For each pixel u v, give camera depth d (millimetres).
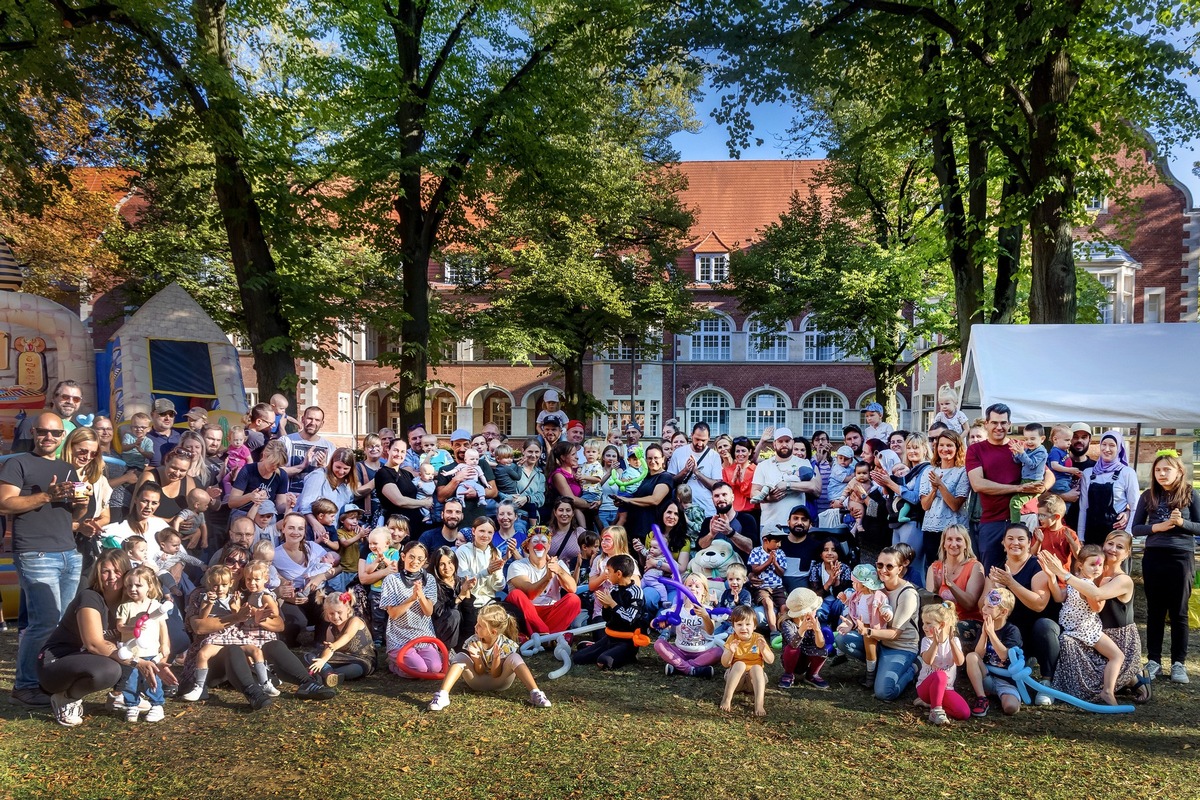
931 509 7922
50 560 6016
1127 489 8266
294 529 7473
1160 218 34906
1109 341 9477
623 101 23375
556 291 25359
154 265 22234
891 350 25859
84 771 4867
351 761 5031
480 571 7887
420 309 16812
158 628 5930
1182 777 4852
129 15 12195
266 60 17266
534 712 5988
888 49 12484
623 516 9211
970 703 6117
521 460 10008
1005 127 13094
